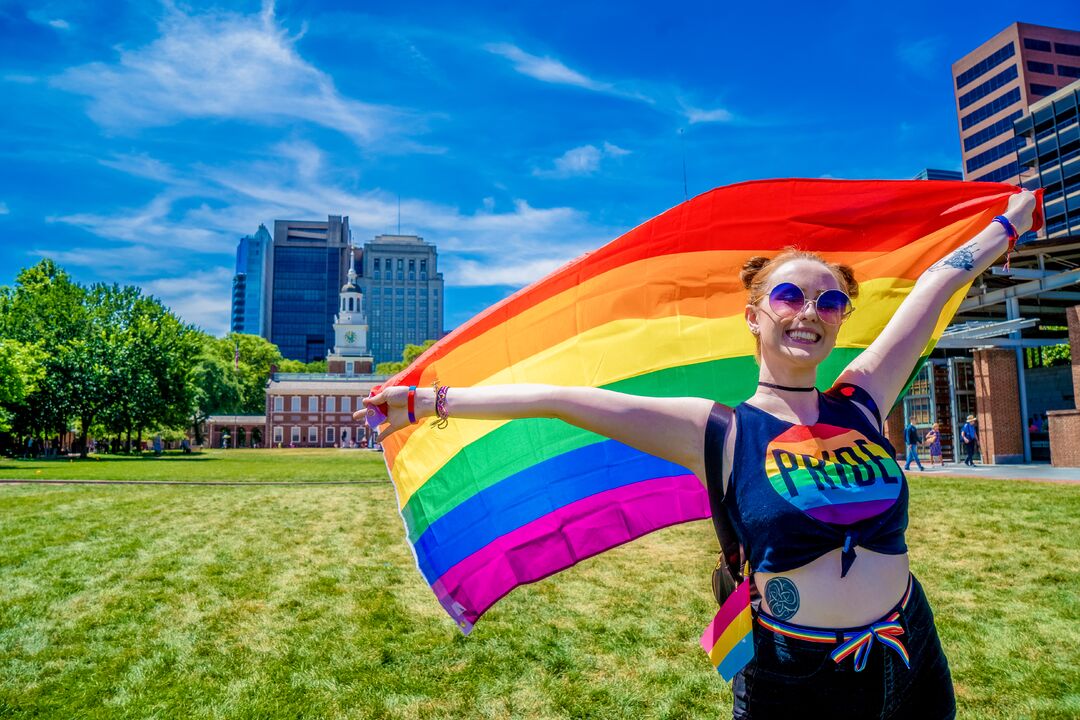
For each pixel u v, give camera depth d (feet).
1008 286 71.87
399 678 15.11
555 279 9.68
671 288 9.35
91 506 43.75
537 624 18.56
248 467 101.04
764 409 6.04
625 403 6.19
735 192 9.05
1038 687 13.83
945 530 29.25
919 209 8.79
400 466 10.11
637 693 14.19
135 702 13.94
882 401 6.52
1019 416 74.23
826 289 6.03
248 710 13.58
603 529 9.18
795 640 5.43
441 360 9.82
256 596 21.71
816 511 5.45
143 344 159.84
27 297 152.56
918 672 5.59
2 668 15.72
